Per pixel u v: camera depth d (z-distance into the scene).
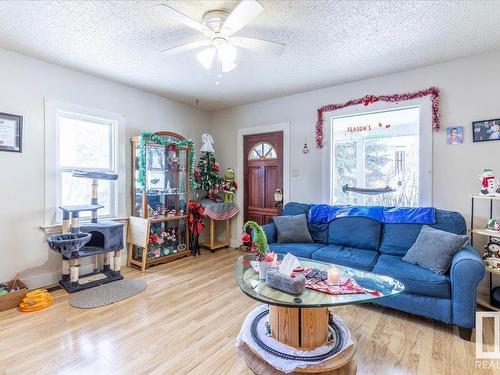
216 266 3.70
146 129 3.98
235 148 4.72
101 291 2.83
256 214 4.52
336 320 2.09
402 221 2.88
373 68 3.11
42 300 2.50
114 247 3.15
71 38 2.48
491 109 2.71
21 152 2.81
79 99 3.24
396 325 2.23
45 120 2.97
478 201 2.77
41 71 2.93
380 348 1.92
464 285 1.99
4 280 2.71
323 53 2.75
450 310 2.05
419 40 2.49
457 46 2.60
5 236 2.71
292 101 4.07
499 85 2.67
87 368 1.71
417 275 2.19
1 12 2.07
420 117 3.07
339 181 3.71
